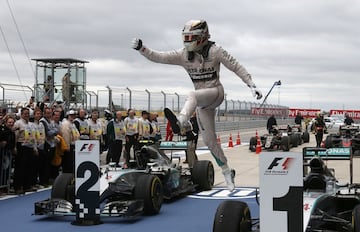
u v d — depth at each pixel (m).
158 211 9.53
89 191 8.46
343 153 8.12
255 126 52.25
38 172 12.56
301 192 4.61
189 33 5.24
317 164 6.75
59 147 12.87
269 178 4.71
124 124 15.51
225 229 5.57
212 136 5.63
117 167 10.42
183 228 8.36
